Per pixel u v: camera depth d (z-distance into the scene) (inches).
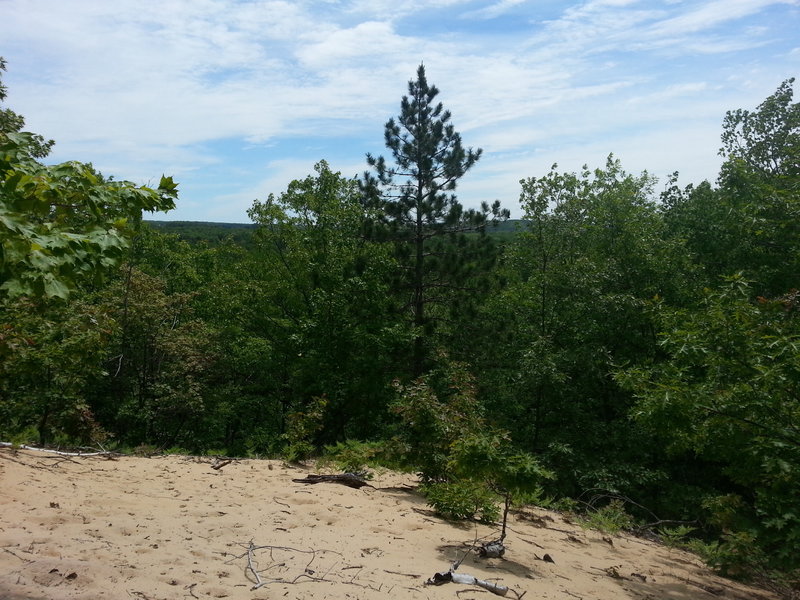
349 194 966.4
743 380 233.8
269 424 1005.8
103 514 201.8
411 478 376.2
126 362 747.4
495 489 321.7
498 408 754.2
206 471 308.7
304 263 919.0
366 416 844.0
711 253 751.1
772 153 801.6
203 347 807.1
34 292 105.5
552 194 776.3
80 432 383.6
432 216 852.0
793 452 223.1
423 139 863.1
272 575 159.2
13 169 117.1
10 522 176.2
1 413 363.6
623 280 720.3
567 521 342.6
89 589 131.4
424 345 836.6
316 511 243.0
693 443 253.1
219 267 1246.3
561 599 181.9
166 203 145.6
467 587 171.9
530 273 799.7
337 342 831.1
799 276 584.7
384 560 187.5
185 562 160.7
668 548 316.8
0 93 520.7
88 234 123.8
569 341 727.7
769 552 259.3
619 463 617.0
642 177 842.8
